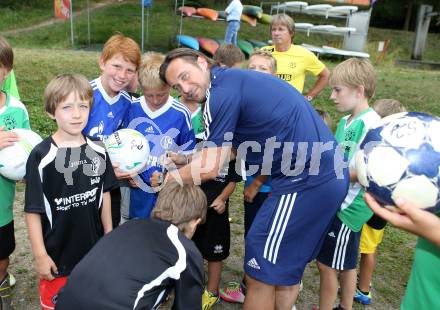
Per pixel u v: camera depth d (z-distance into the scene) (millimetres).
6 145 2244
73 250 2295
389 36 26219
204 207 2131
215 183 2844
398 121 1455
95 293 1738
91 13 20391
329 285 2654
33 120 6336
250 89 2162
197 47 15016
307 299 3137
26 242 3568
